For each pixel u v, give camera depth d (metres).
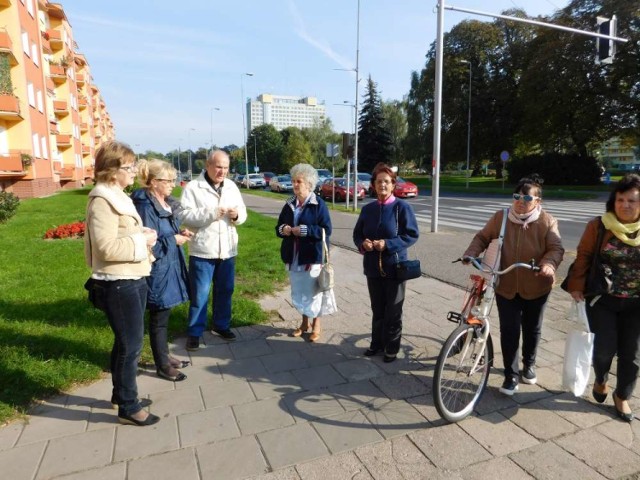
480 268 3.32
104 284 2.84
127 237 2.79
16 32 23.14
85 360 3.87
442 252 9.11
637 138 32.94
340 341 4.50
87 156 51.72
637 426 3.01
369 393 3.45
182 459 2.67
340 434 2.91
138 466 2.61
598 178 33.44
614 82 29.66
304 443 2.81
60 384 3.47
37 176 25.58
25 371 3.58
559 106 32.16
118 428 2.99
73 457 2.69
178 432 2.94
